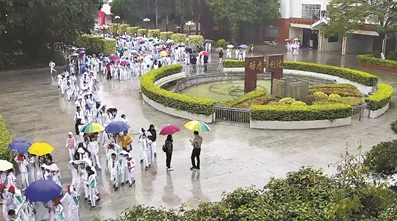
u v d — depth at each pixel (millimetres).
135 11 60781
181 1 55938
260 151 18391
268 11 52312
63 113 24438
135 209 10414
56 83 32438
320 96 25562
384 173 13234
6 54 36844
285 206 10141
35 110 25031
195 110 22500
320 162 17219
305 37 54094
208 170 16516
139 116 23625
